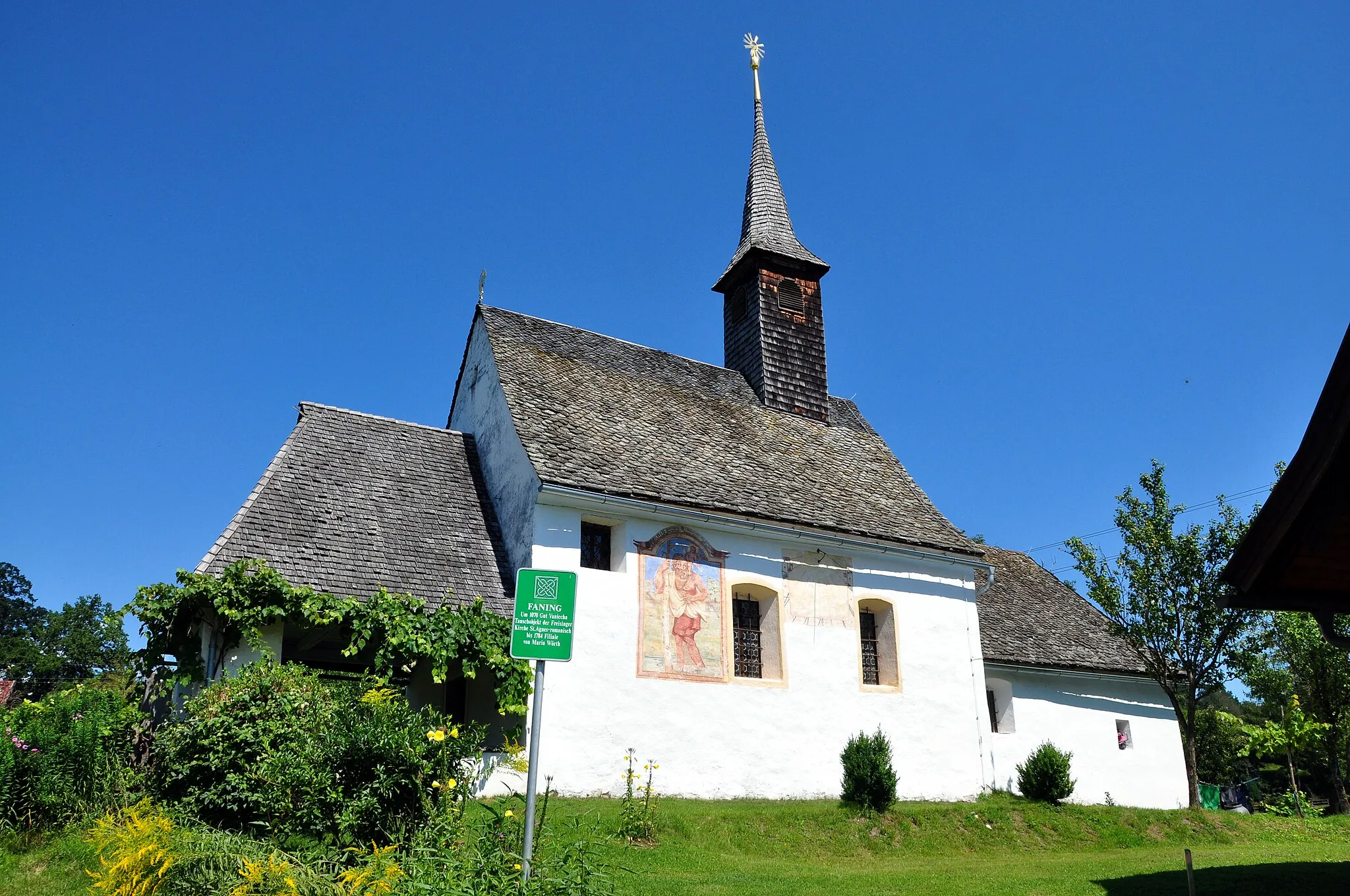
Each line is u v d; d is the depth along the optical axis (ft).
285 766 30.73
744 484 65.41
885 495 75.41
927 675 67.87
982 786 67.92
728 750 57.06
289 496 53.98
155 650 44.83
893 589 68.39
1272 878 40.98
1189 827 63.72
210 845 27.17
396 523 56.08
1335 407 23.56
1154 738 80.23
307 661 52.19
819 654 63.00
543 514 55.11
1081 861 48.42
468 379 72.33
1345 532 25.46
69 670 228.22
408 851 28.68
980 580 76.74
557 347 71.92
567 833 39.58
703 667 57.77
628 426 66.08
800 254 87.45
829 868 43.65
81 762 33.81
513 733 51.24
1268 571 27.14
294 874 24.73
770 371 82.17
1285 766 168.14
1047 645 77.92
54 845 31.22
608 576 55.83
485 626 51.31
